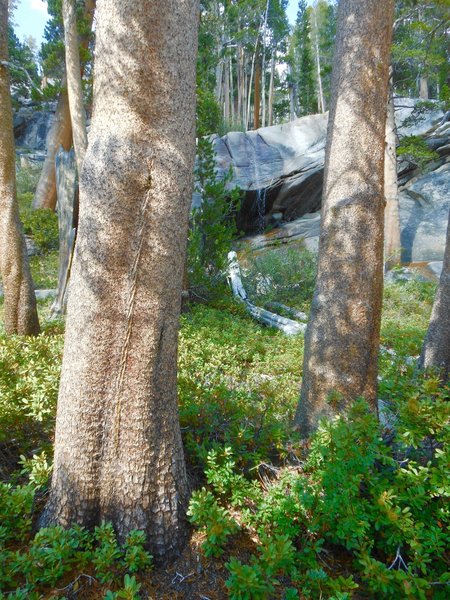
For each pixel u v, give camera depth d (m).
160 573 2.15
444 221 14.34
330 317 3.32
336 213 3.32
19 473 2.64
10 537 2.20
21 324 6.00
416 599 1.96
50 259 11.81
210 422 3.11
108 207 1.99
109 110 1.96
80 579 2.04
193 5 2.04
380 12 3.20
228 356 5.46
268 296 10.13
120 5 1.86
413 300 10.02
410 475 2.24
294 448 3.01
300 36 33.28
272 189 14.80
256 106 23.88
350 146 3.27
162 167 2.00
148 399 2.17
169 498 2.27
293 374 5.38
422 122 16.05
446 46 13.16
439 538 2.17
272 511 2.41
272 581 1.92
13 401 3.20
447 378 4.37
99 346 2.09
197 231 9.44
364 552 2.11
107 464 2.18
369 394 3.33
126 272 2.04
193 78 2.12
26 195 15.34
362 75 3.22
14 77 17.47
